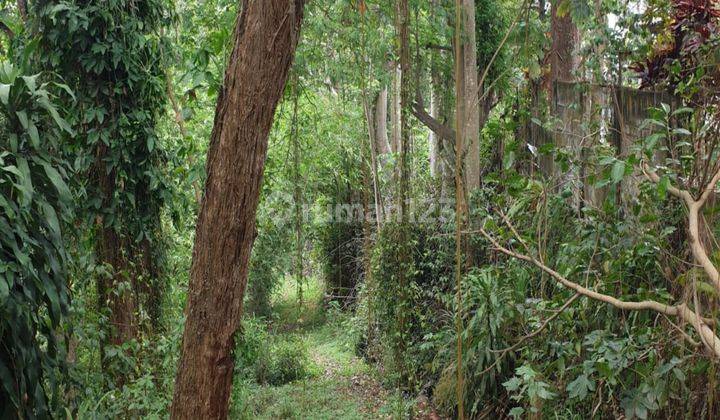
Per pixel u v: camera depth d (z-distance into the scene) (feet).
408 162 17.81
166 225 18.62
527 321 10.91
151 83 15.12
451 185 20.44
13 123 7.69
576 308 10.00
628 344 8.43
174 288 17.69
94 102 14.44
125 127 14.64
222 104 8.79
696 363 7.94
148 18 15.46
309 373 23.22
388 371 19.66
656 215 9.14
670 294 8.80
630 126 12.67
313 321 31.42
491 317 12.21
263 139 8.80
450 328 16.06
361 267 28.89
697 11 11.91
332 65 21.76
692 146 8.93
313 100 26.30
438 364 15.97
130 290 14.21
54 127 8.46
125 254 14.67
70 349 11.87
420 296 18.67
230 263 8.86
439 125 22.91
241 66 8.59
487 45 22.59
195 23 18.97
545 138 14.73
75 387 9.45
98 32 14.15
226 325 8.95
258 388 20.93
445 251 18.29
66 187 7.91
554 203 10.73
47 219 7.69
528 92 16.33
